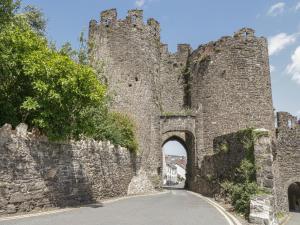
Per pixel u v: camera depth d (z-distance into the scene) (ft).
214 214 43.47
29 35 49.65
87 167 56.80
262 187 49.75
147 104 109.40
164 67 130.52
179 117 115.34
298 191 105.70
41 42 50.80
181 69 130.82
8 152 39.19
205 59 116.37
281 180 91.86
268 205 39.68
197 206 53.06
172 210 46.50
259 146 52.08
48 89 45.65
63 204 48.70
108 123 75.10
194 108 116.78
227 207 52.47
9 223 32.37
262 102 112.47
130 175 82.94
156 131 111.45
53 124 47.88
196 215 41.86
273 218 40.19
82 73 48.39
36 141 44.24
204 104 114.21
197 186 99.45
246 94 111.96
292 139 93.97
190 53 129.70
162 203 57.31
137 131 105.29
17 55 46.70
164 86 129.29
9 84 48.85
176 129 114.93
